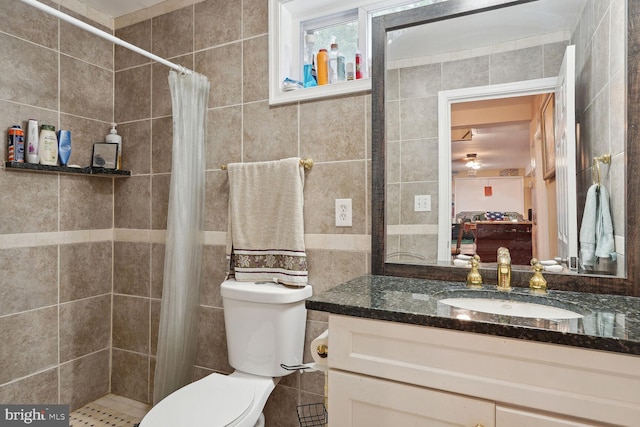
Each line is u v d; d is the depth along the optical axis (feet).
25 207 5.65
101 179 6.82
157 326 6.55
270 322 4.89
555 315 3.38
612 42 3.69
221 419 3.83
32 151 5.56
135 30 6.77
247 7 5.78
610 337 2.33
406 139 4.61
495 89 4.25
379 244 4.66
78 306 6.40
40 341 5.83
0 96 5.34
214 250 5.98
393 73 4.68
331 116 5.16
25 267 5.64
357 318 3.15
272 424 5.47
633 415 2.31
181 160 5.51
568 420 2.47
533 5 4.09
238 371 5.10
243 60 5.79
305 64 5.60
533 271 3.92
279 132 5.51
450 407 2.78
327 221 5.17
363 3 5.50
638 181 3.48
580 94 3.88
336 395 3.20
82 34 6.47
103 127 6.82
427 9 4.47
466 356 2.75
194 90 5.68
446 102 4.45
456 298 3.76
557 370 2.49
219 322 5.94
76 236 6.38
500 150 4.23
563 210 3.94
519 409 2.60
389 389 2.99
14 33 5.50
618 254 3.66
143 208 6.70
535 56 4.09
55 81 6.04
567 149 3.93
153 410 3.98
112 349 6.98
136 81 6.77
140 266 6.72
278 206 5.30
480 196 4.30
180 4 6.33
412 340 2.93
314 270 5.24
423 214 4.53
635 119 3.48
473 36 4.34
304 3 5.56
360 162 4.99
